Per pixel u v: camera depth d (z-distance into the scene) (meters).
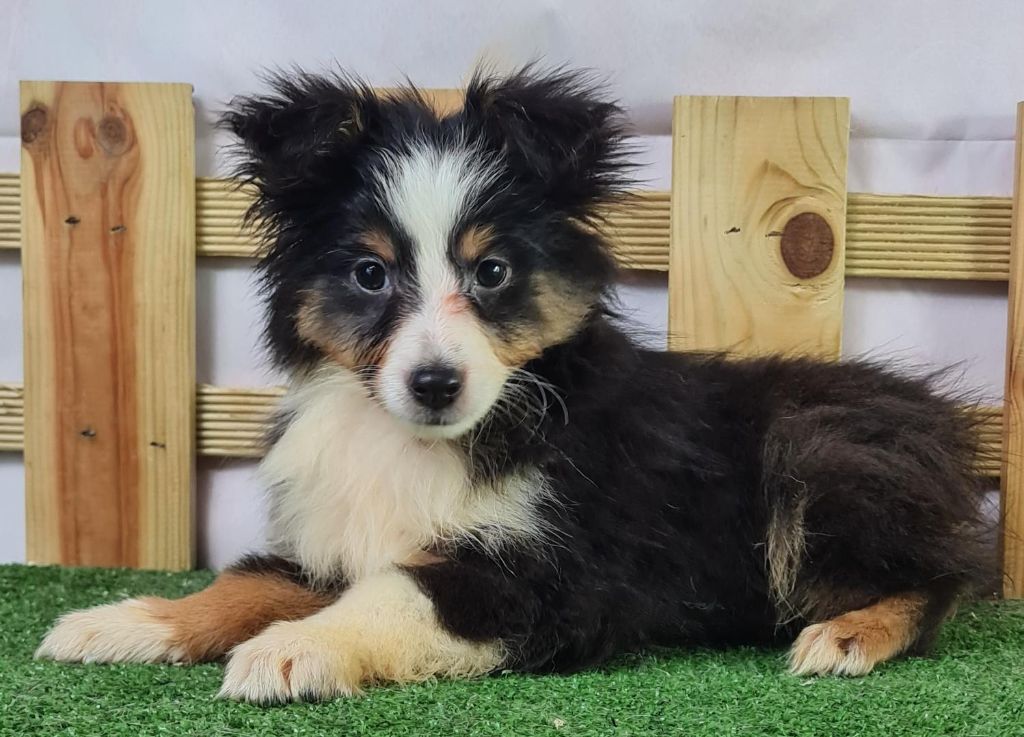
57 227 0.67
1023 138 0.63
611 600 0.50
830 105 0.64
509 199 0.51
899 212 0.66
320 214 0.51
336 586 0.52
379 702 0.43
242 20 0.68
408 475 0.51
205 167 0.69
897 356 0.67
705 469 0.54
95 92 0.66
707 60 0.67
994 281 0.67
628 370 0.54
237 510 0.70
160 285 0.67
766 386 0.58
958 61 0.66
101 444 0.68
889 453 0.54
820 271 0.65
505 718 0.42
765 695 0.45
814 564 0.53
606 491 0.51
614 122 0.55
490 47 0.68
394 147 0.51
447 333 0.49
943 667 0.49
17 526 0.72
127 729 0.41
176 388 0.68
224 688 0.44
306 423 0.53
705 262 0.65
